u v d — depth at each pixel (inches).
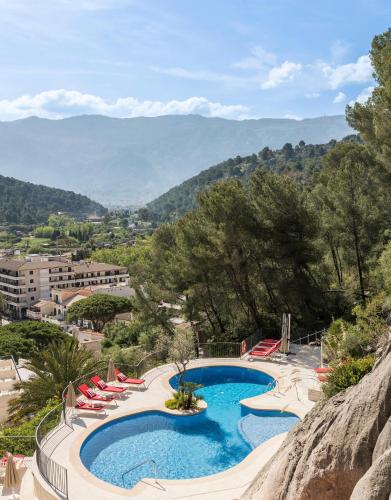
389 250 1112.2
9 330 2709.2
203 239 1445.6
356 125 1315.2
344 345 957.8
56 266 5629.9
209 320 1624.0
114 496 654.5
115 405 975.0
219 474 698.8
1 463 885.2
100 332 3385.8
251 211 1393.9
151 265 1811.0
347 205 1352.1
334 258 1614.2
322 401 408.5
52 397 1202.0
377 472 277.1
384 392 321.1
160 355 1339.8
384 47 1181.1
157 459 781.3
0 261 5841.5
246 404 950.4
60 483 681.6
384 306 1063.6
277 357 1246.9
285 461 372.2
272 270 1449.3
